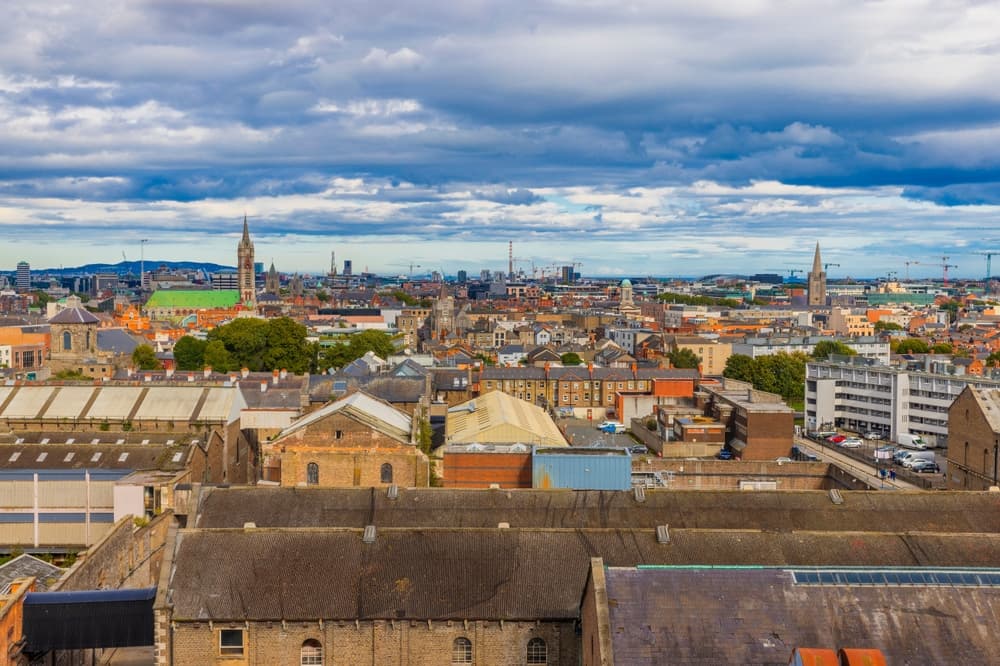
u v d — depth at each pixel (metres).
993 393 137.50
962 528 82.19
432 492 84.88
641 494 84.38
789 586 56.25
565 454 108.31
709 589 56.12
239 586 66.31
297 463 115.50
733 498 84.75
